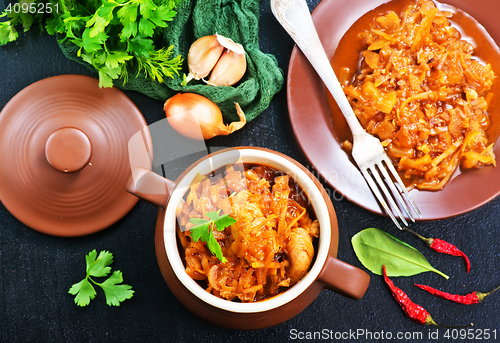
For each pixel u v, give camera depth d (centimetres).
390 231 56
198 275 48
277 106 56
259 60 54
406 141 55
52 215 54
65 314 55
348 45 55
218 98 54
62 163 52
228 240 48
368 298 56
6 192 54
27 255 55
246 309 45
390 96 54
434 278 57
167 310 56
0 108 55
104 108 54
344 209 56
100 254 55
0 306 55
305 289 46
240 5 54
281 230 48
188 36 55
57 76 54
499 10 55
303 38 54
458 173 55
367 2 55
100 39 50
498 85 55
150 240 56
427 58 55
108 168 54
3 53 55
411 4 55
